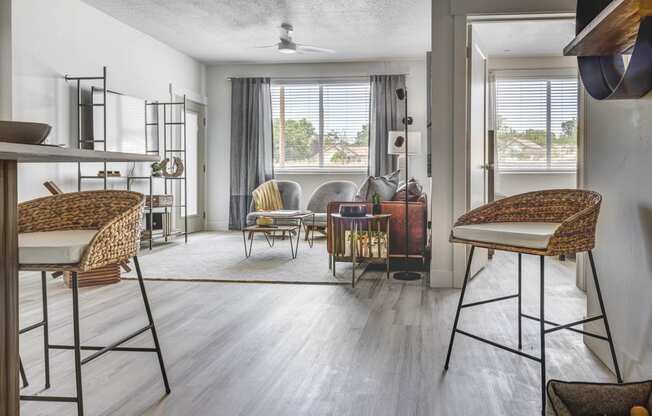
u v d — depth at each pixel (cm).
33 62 447
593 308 222
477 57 405
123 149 568
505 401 177
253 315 297
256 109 799
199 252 561
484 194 448
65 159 136
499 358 221
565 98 733
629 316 180
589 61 169
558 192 211
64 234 163
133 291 362
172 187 708
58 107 479
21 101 434
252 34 647
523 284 389
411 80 775
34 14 448
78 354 142
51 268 135
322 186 711
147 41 647
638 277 172
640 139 168
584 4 167
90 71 530
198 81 794
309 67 796
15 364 126
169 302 329
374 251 418
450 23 372
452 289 371
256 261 496
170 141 705
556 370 205
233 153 807
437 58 374
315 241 675
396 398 180
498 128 744
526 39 647
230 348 237
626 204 181
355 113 794
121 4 529
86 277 377
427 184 763
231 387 191
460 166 374
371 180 470
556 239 166
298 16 576
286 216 554
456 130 374
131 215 156
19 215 173
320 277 414
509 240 179
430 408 172
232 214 808
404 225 436
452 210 377
